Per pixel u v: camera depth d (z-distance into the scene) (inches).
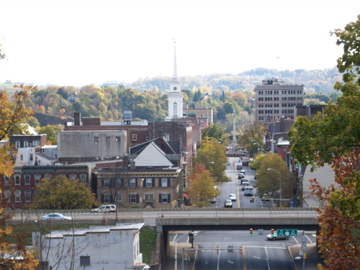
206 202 6161.4
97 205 5433.1
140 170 5821.9
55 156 7062.0
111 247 3267.7
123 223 4082.2
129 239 3280.0
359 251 1585.9
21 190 5748.0
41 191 5344.5
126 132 7111.2
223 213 4638.3
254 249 4857.3
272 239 5157.5
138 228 3518.7
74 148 6766.7
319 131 1547.7
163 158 6063.0
